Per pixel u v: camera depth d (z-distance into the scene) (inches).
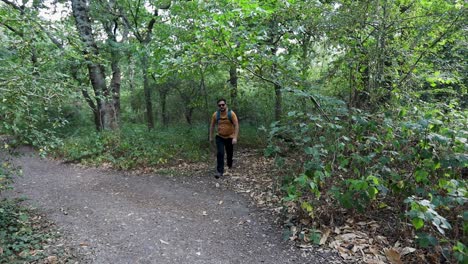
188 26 255.4
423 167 129.3
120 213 191.6
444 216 129.2
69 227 170.7
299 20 195.0
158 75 212.2
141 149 349.7
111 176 284.8
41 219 182.5
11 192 236.7
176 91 539.2
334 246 137.7
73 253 141.0
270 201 201.5
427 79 170.1
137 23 476.4
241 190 232.4
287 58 200.5
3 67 155.8
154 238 156.7
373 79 177.5
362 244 136.6
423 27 167.8
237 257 137.4
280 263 131.1
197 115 538.6
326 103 168.4
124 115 694.5
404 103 170.7
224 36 176.7
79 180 274.1
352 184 128.5
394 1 171.9
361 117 145.9
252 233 159.9
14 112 155.5
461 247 99.1
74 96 185.6
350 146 149.7
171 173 284.8
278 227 163.9
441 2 167.8
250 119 457.7
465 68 197.6
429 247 125.3
